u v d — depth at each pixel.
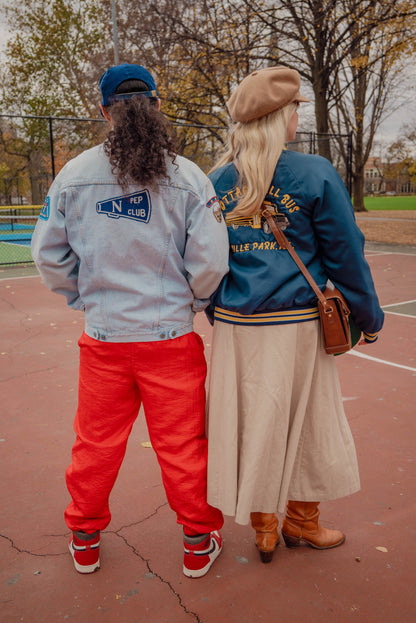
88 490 1.94
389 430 3.35
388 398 3.90
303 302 1.86
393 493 2.63
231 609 1.87
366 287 1.87
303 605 1.89
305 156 1.86
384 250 13.97
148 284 1.79
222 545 2.26
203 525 1.99
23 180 29.70
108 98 1.76
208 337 5.72
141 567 2.11
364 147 32.56
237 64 18.59
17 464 2.93
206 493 1.98
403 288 8.67
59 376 4.40
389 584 2.00
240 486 1.93
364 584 2.00
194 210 1.77
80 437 1.93
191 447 1.91
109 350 1.83
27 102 28.84
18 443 3.18
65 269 1.86
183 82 20.50
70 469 1.97
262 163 1.81
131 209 1.73
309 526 2.18
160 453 1.93
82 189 1.73
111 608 1.88
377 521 2.41
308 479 2.04
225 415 1.94
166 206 1.74
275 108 1.82
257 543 2.13
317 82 18.73
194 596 1.94
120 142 1.67
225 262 1.83
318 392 1.97
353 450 2.10
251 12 18.00
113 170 1.70
